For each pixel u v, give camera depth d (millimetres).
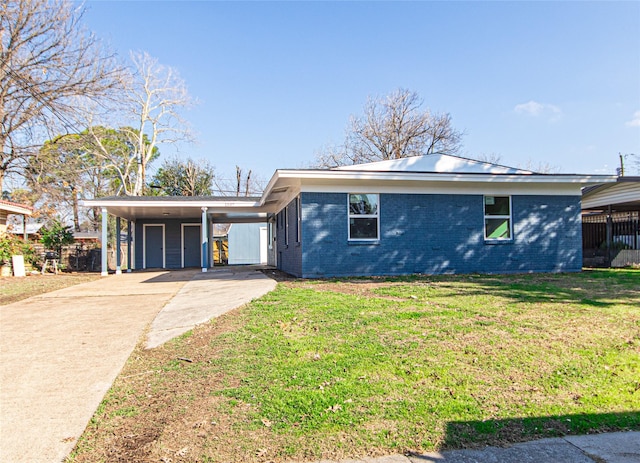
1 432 2973
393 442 2703
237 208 18125
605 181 12953
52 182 21344
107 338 5629
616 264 15648
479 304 6609
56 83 18938
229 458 2547
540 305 6457
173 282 12734
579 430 2863
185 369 4199
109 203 16156
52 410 3344
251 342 4930
